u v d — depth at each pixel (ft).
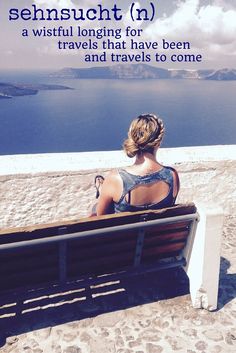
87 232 6.38
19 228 6.02
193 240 7.70
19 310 7.59
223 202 12.66
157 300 8.34
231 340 7.23
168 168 7.17
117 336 7.27
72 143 583.17
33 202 10.99
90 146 561.84
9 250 5.94
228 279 9.25
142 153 6.90
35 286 7.09
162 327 7.53
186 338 7.25
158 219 6.93
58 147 553.23
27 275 6.79
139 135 6.69
